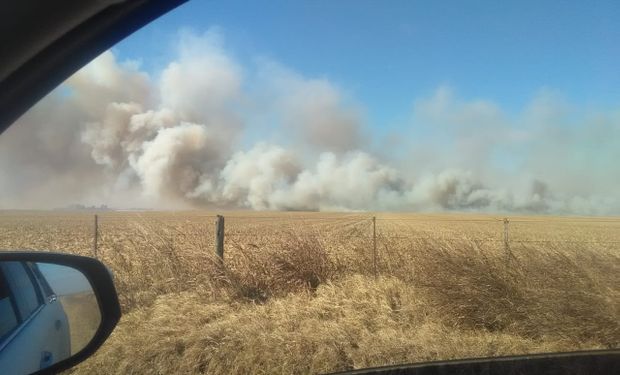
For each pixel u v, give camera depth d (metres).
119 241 12.01
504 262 8.32
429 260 8.59
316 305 8.09
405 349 6.35
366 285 8.91
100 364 5.80
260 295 9.02
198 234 11.68
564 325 7.27
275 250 9.99
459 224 55.06
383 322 7.48
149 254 9.90
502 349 6.49
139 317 7.58
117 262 10.05
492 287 7.81
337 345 6.40
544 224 64.25
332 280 9.48
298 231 10.98
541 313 7.45
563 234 37.16
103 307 3.15
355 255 10.37
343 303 8.23
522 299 7.64
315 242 10.24
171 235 10.73
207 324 7.18
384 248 10.42
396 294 8.51
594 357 5.46
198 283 9.23
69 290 3.38
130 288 8.99
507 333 7.38
